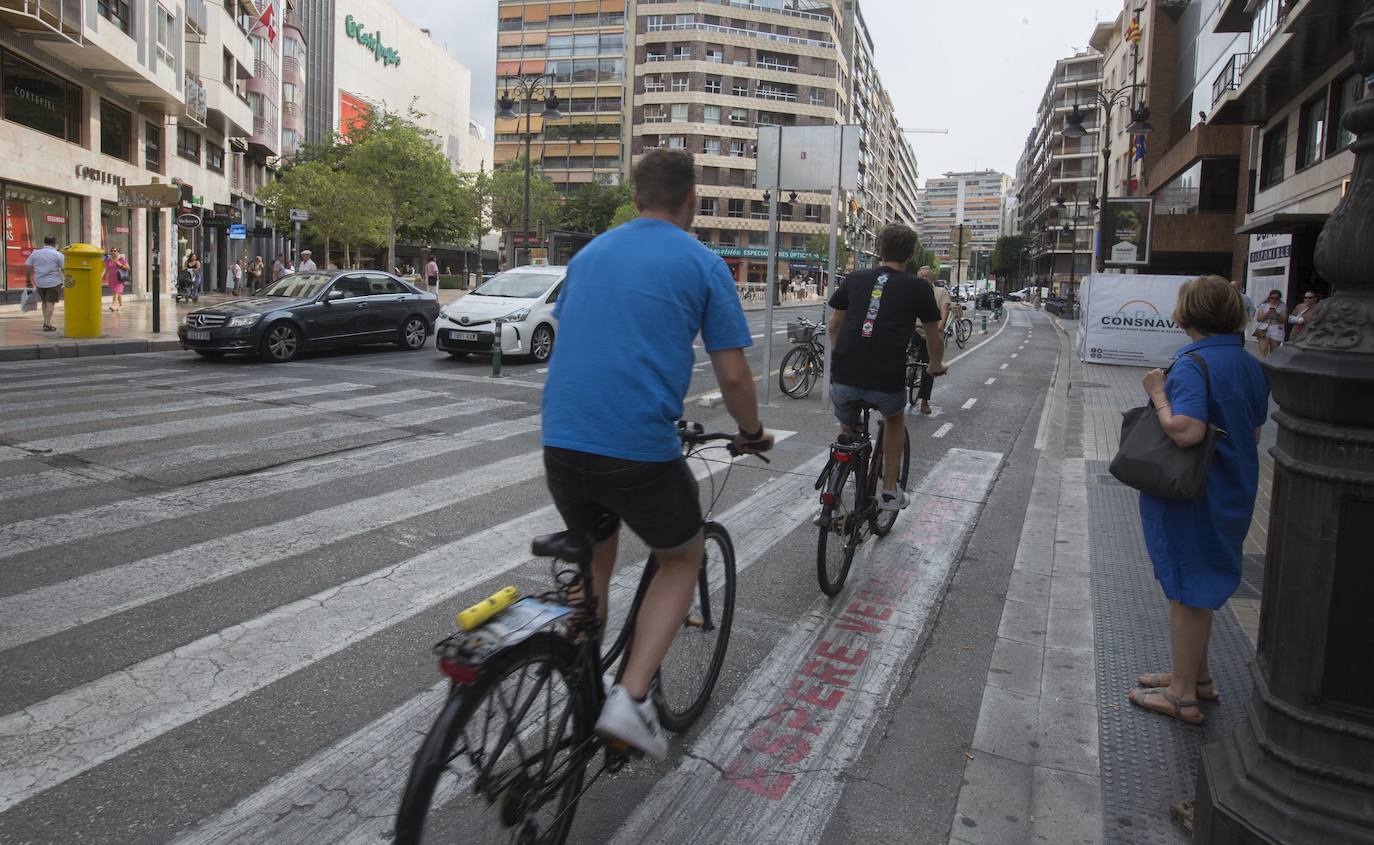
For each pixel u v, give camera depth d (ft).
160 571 15.34
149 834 8.57
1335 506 7.50
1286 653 7.87
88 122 83.82
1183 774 10.28
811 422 33.01
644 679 8.34
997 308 169.27
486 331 47.32
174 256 109.81
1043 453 29.30
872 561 17.74
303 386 37.17
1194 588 11.12
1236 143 108.78
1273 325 59.41
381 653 12.57
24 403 30.45
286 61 193.67
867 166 365.40
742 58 272.51
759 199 278.26
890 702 11.89
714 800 9.54
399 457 24.50
